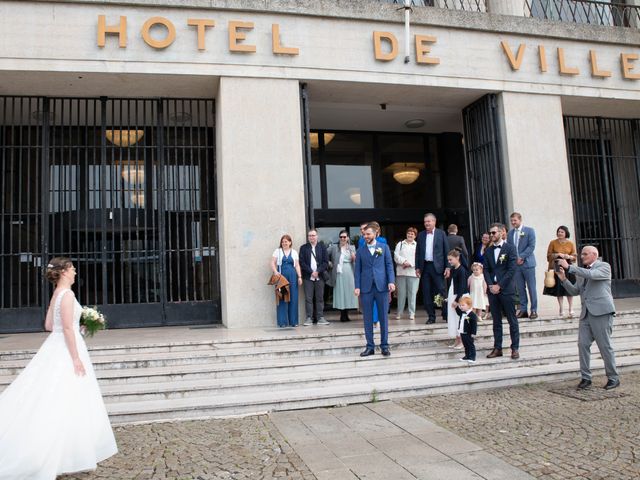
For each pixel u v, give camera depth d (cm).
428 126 1271
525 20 1062
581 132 1275
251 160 913
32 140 1035
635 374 686
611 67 1122
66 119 1034
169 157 1008
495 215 1059
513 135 1045
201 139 1066
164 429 508
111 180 959
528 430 473
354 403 585
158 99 993
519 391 620
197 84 935
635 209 1287
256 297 892
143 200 1020
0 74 855
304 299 914
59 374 386
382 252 701
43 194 930
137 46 875
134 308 937
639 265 1267
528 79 1062
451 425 497
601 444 429
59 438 371
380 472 387
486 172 1084
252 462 415
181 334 804
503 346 746
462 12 1025
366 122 1224
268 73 927
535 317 858
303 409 569
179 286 959
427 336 772
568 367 688
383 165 1295
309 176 953
